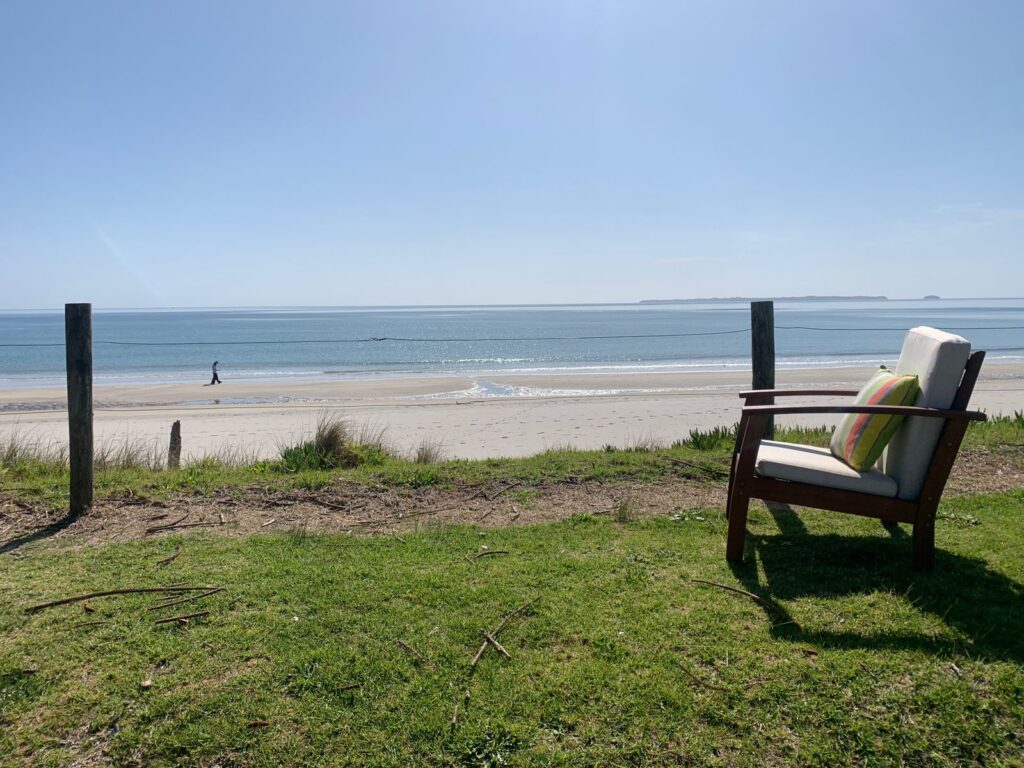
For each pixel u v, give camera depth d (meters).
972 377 3.50
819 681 2.65
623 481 5.76
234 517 4.93
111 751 2.36
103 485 5.64
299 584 3.59
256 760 2.32
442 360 40.31
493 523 4.80
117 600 3.41
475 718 2.48
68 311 4.84
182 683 2.70
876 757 2.30
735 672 2.72
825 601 3.31
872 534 4.35
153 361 41.28
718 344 53.44
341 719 2.49
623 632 3.04
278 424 15.80
